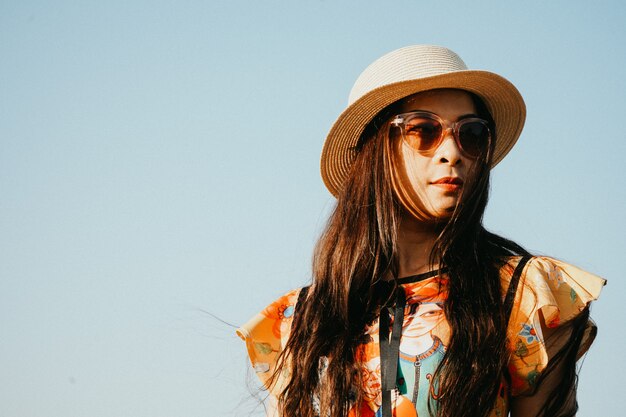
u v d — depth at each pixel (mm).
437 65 3531
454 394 2971
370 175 3500
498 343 3033
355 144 3691
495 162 3867
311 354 3297
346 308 3320
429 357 3061
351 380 3137
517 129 3723
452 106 3412
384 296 3295
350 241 3453
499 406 3045
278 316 3553
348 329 3256
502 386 3064
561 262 3203
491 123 3523
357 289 3369
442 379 3006
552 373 3098
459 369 2996
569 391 3086
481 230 3365
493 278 3170
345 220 3506
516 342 3057
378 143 3477
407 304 3213
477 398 2971
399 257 3408
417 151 3348
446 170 3291
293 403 3270
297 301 3549
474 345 3035
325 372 3236
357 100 3502
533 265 3164
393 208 3400
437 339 3090
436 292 3221
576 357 3098
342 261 3432
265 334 3518
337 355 3195
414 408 3000
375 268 3350
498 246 3352
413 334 3125
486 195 3359
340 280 3396
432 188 3314
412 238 3424
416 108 3445
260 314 3555
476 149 3332
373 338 3217
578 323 3082
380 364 3117
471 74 3371
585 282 3104
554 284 3141
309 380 3266
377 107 3518
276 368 3463
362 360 3184
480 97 3520
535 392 3057
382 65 3629
